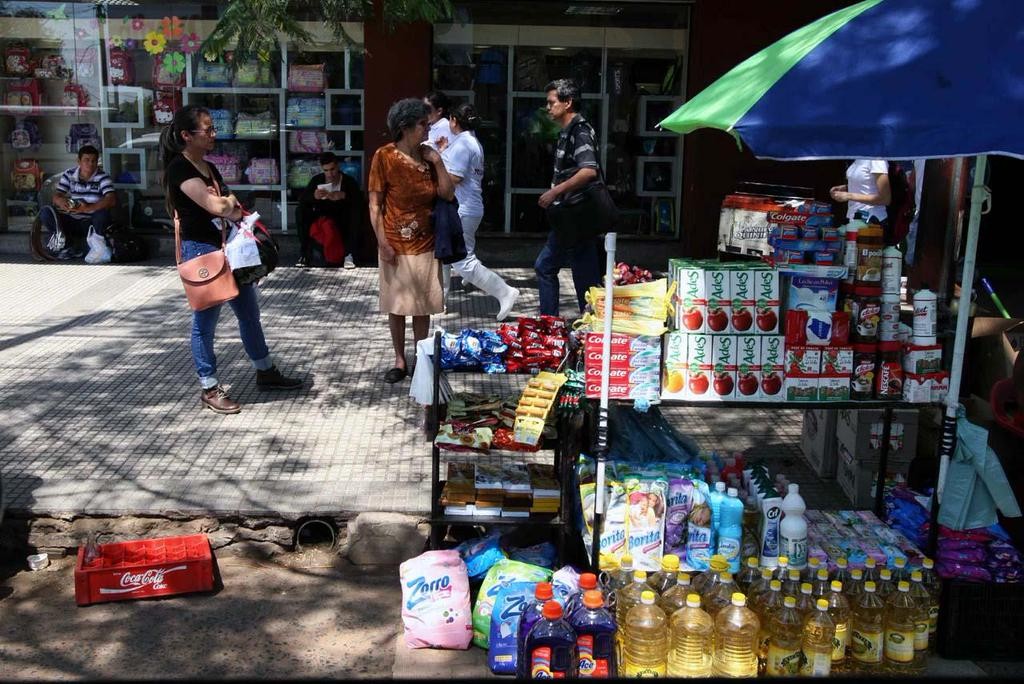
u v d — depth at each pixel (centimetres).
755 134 361
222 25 675
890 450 533
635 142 1102
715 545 439
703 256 1086
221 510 509
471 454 548
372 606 475
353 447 594
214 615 464
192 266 615
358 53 1090
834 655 409
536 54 1082
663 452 479
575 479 478
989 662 434
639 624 393
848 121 354
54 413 639
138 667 420
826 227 468
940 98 353
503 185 1109
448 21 1067
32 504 508
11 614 461
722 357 445
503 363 470
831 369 449
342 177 1053
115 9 1099
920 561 443
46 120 1125
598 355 438
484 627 438
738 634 389
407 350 785
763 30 1041
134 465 561
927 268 901
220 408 644
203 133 605
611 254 422
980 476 438
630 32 1080
